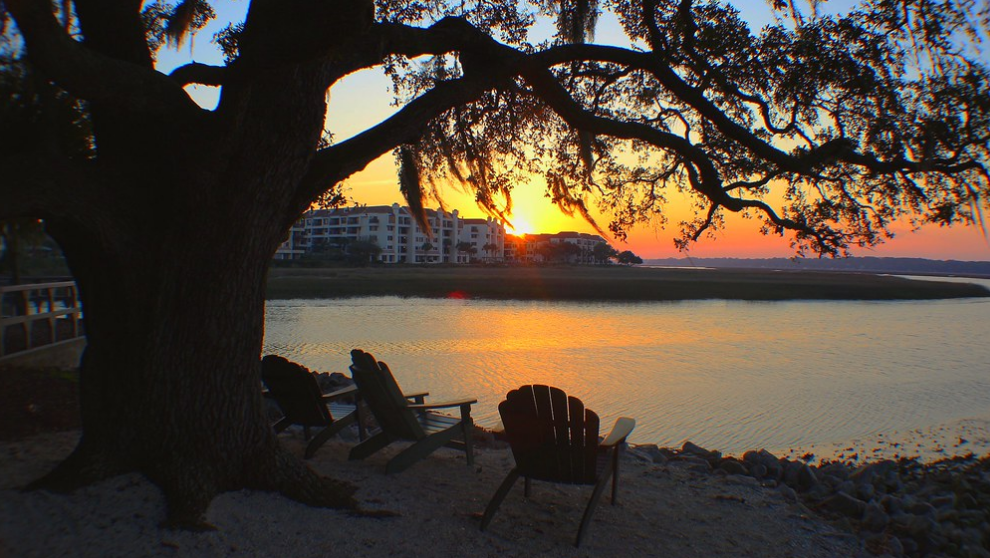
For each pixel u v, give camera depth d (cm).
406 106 443
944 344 2498
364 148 415
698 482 516
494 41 489
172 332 370
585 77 707
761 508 456
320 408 499
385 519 368
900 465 692
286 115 364
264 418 396
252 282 384
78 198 343
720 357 1966
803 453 884
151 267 373
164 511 341
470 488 445
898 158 552
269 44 290
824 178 617
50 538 308
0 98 401
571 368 1666
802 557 371
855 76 543
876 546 404
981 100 498
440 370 1591
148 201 374
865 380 1575
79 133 554
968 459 772
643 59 564
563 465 375
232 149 362
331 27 279
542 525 388
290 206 411
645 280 8769
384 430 483
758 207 631
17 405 575
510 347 2095
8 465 406
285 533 338
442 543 346
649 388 1394
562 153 755
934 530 428
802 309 4569
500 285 6812
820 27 545
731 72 593
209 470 368
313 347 2042
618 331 2747
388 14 620
